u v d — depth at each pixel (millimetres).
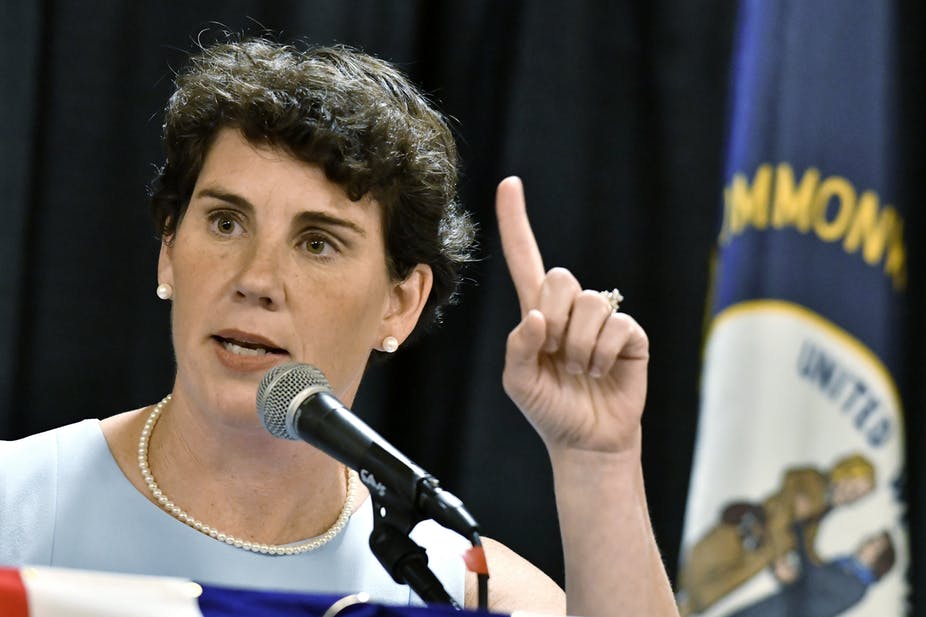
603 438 6336
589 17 10820
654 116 10820
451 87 10773
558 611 7363
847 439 10586
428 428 10859
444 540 7461
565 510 6387
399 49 10398
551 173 10758
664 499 10781
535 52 10758
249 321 6355
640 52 10867
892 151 10742
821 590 10492
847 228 10695
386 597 7066
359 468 5148
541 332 5938
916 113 10797
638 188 10844
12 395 9734
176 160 6824
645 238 10844
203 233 6559
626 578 6336
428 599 5039
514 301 10664
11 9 9664
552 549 10648
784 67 10766
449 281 7512
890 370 10625
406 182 6848
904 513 10547
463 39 10781
